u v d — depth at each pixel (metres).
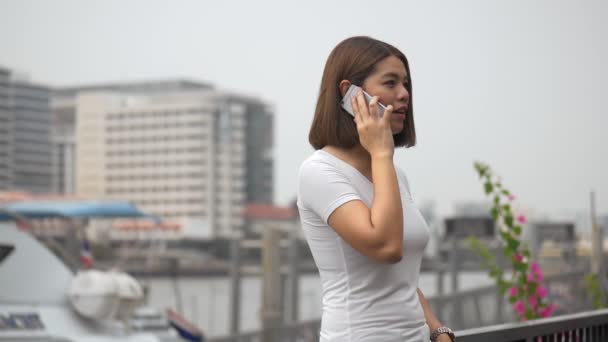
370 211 2.93
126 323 10.97
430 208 29.42
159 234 29.42
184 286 30.25
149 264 28.64
